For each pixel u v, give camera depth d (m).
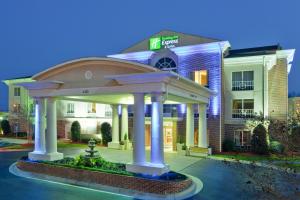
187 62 30.59
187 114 28.05
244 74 30.47
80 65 18.62
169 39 31.53
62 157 20.77
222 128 29.83
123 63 16.81
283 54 30.91
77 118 43.12
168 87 16.91
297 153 8.72
